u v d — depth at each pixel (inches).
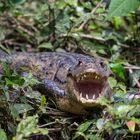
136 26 438.6
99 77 308.0
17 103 290.5
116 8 300.0
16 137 245.4
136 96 311.0
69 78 320.8
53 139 297.0
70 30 409.7
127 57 410.0
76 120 319.3
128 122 269.3
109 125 268.4
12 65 394.6
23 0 397.1
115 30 446.3
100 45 417.4
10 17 458.9
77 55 378.3
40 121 306.0
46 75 378.3
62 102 324.2
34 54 405.1
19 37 456.1
